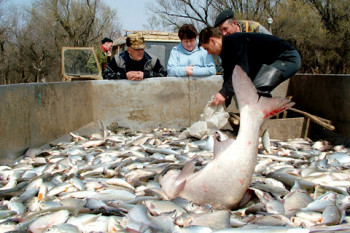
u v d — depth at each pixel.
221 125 6.43
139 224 2.74
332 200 3.17
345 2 33.59
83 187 3.79
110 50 12.09
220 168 3.03
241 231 2.36
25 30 51.28
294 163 4.79
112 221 2.81
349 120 6.07
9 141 4.79
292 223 2.75
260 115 3.00
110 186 3.86
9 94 4.80
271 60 5.62
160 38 10.16
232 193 3.01
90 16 44.25
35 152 5.32
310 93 7.54
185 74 7.84
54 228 2.68
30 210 3.36
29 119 5.33
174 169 4.03
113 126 7.81
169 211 2.95
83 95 7.46
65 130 6.59
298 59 5.57
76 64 9.80
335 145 6.18
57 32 47.12
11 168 4.63
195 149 5.66
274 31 34.12
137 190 3.73
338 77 6.44
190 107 7.95
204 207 3.03
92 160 5.09
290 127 6.72
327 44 33.41
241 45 5.42
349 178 4.03
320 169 4.33
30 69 52.56
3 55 51.44
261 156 5.09
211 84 7.93
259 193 3.35
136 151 5.42
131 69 7.99
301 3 34.72
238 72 3.07
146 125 7.93
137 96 7.86
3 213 3.20
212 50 5.57
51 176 4.21
